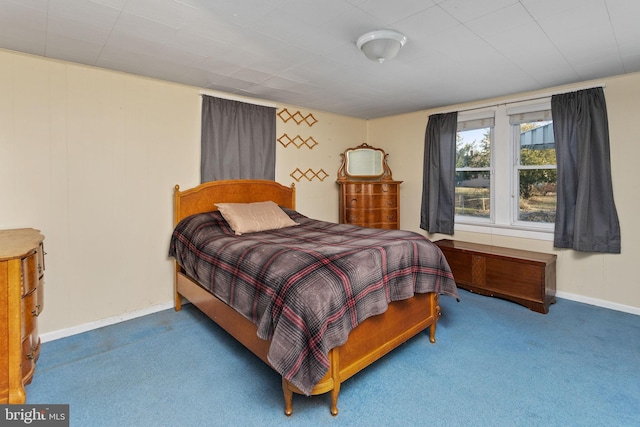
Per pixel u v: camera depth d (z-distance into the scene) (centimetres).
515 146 375
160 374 212
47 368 218
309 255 196
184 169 327
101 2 174
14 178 241
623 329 270
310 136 434
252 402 186
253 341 200
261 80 309
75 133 265
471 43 228
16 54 239
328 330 167
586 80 313
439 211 425
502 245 380
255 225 302
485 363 223
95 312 280
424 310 247
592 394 189
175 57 252
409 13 187
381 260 210
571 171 324
